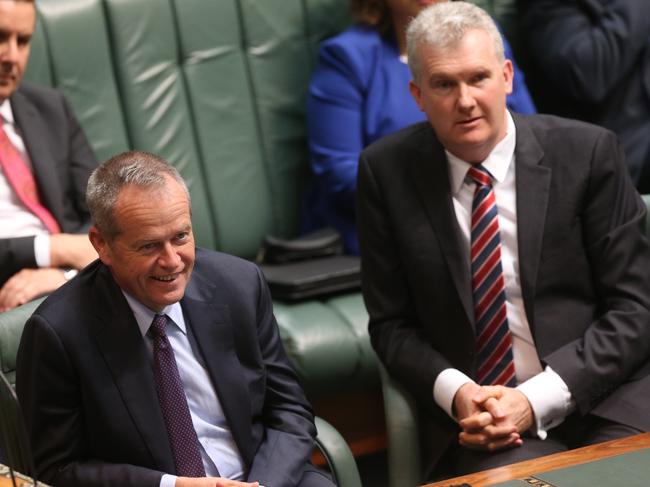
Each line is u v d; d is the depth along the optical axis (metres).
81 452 8.72
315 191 14.90
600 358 10.24
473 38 10.16
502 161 10.56
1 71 11.87
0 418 7.66
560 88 15.30
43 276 11.78
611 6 14.98
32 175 12.71
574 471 8.18
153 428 8.65
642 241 10.64
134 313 8.76
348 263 13.61
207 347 8.98
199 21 14.52
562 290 10.55
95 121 13.89
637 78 15.09
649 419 10.13
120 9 14.09
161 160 8.53
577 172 10.51
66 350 8.53
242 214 14.67
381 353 10.86
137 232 8.28
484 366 10.56
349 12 15.40
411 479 10.58
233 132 14.68
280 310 13.02
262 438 9.27
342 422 13.48
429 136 10.80
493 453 9.99
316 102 14.51
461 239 10.54
